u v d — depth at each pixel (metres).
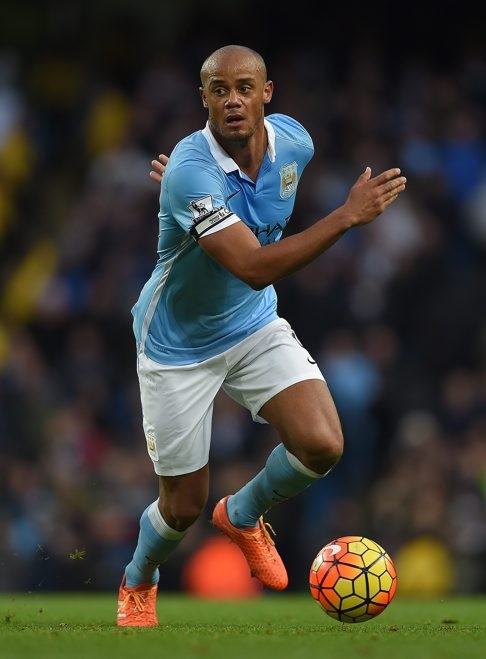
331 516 44.28
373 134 57.47
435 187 55.38
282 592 43.84
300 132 21.14
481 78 60.53
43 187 61.28
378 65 61.88
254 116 19.75
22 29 66.44
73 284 54.03
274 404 20.83
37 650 15.88
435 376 51.12
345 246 51.47
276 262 18.88
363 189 18.88
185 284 20.73
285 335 21.30
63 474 44.91
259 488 21.70
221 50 19.75
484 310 52.22
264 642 16.95
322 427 20.28
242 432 46.97
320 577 19.75
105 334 51.47
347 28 63.88
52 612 26.52
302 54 63.12
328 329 49.75
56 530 43.16
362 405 47.50
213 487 44.06
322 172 55.84
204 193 19.44
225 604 30.95
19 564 42.47
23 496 43.75
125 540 43.59
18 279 57.56
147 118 59.28
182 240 20.42
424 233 54.00
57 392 48.88
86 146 62.03
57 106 63.94
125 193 55.81
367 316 50.41
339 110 58.56
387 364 49.03
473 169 56.97
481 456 43.41
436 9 63.06
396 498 42.81
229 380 21.61
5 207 59.97
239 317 21.23
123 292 51.94
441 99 59.62
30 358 49.06
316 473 20.80
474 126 58.22
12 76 63.50
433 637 17.97
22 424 46.56
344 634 18.55
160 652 15.59
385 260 52.12
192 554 42.72
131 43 65.56
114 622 22.81
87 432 47.25
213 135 20.06
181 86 61.12
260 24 64.81
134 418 49.25
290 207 21.05
